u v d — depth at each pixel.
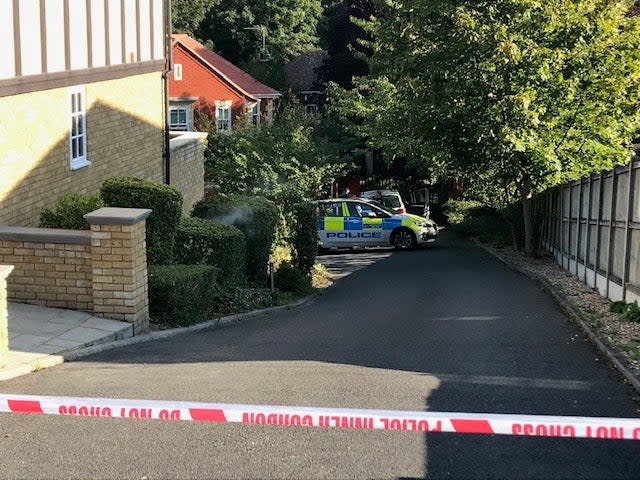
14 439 5.48
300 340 9.94
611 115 20.70
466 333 10.40
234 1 60.22
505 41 19.20
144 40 18.02
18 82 12.13
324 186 36.16
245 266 15.05
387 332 10.61
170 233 12.08
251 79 48.09
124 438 5.49
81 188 14.86
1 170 11.93
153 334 9.88
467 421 4.62
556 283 16.03
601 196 14.09
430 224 28.11
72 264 9.91
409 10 21.39
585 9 19.78
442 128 21.69
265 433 5.61
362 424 4.68
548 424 4.56
